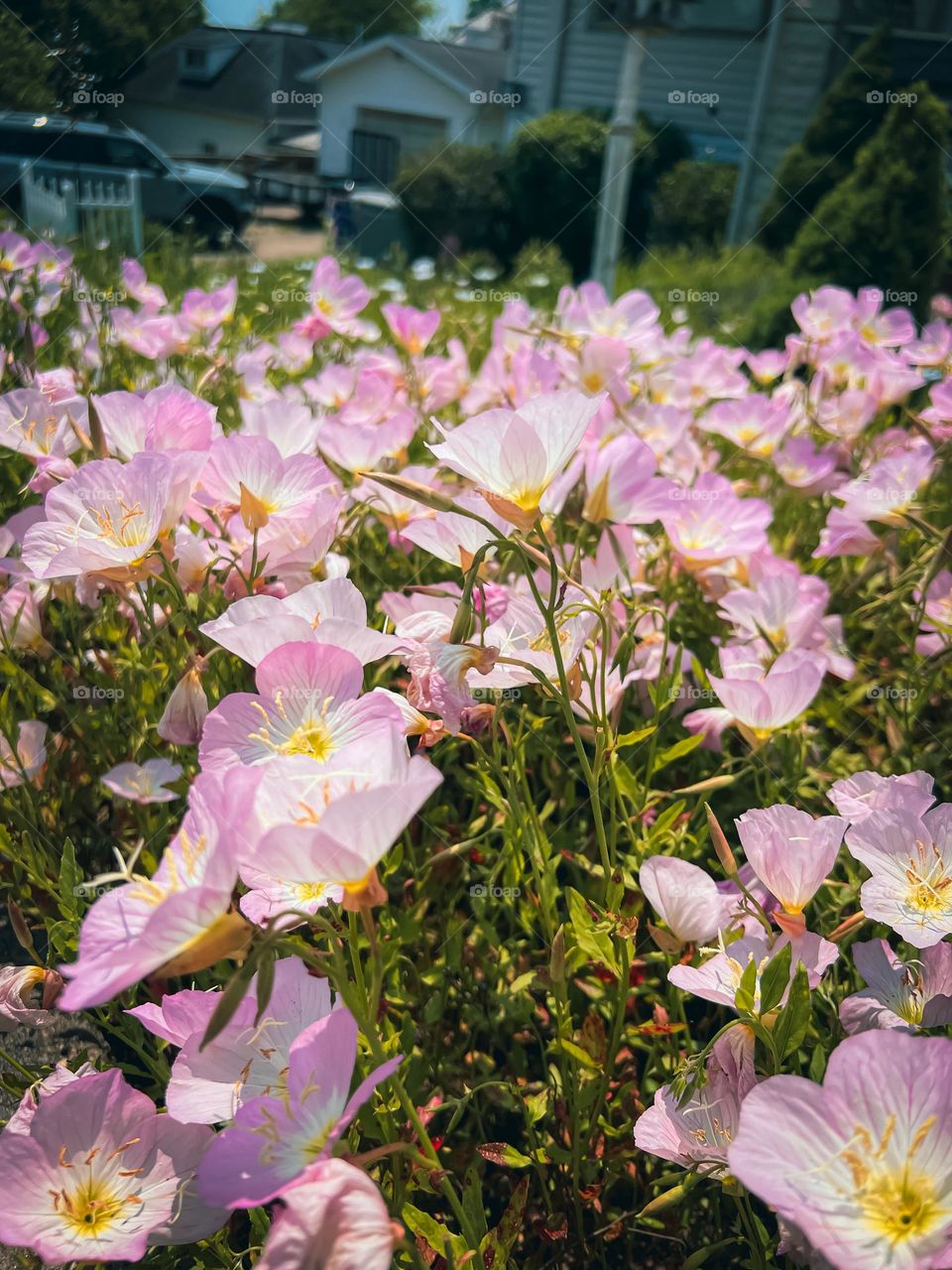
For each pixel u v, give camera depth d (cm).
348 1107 26
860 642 82
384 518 62
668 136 336
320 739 34
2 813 56
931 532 59
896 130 202
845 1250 25
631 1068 48
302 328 102
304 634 36
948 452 79
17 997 41
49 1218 31
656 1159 47
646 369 101
